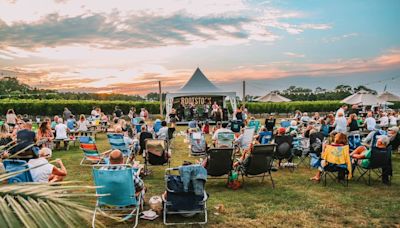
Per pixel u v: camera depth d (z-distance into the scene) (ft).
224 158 20.66
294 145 28.94
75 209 5.42
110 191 14.51
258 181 23.53
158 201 17.12
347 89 130.93
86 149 27.61
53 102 90.48
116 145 27.84
